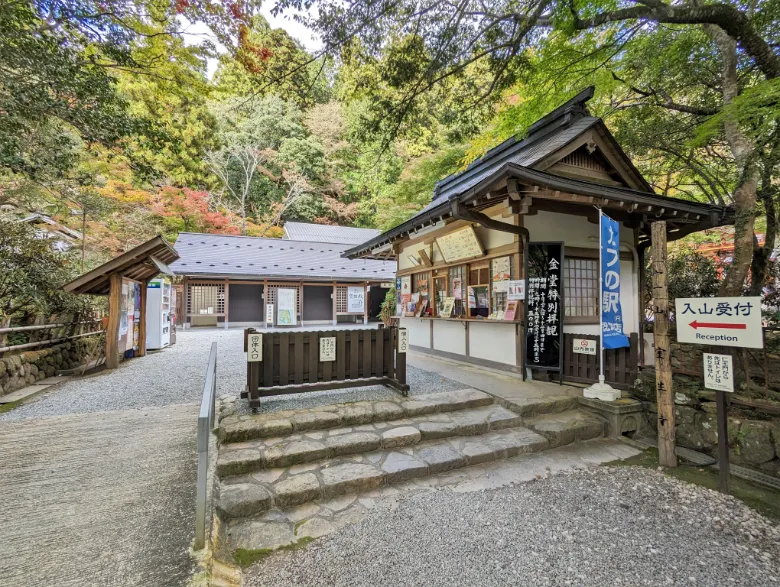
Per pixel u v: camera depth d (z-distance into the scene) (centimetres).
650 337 469
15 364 478
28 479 260
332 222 2581
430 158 1229
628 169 582
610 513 249
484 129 688
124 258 602
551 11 381
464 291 616
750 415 333
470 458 314
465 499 264
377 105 468
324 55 391
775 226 489
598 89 576
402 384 421
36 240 596
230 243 1653
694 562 202
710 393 357
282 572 193
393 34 386
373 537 221
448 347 673
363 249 852
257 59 448
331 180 2423
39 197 821
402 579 188
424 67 418
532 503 260
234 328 1457
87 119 455
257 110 2317
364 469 286
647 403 398
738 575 192
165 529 207
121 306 650
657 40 496
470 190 437
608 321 418
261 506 243
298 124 2416
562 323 469
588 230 556
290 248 1734
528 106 525
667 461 322
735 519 244
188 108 1090
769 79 362
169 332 919
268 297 1511
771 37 423
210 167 2220
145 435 337
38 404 423
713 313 287
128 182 1338
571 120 582
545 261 480
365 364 428
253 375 363
